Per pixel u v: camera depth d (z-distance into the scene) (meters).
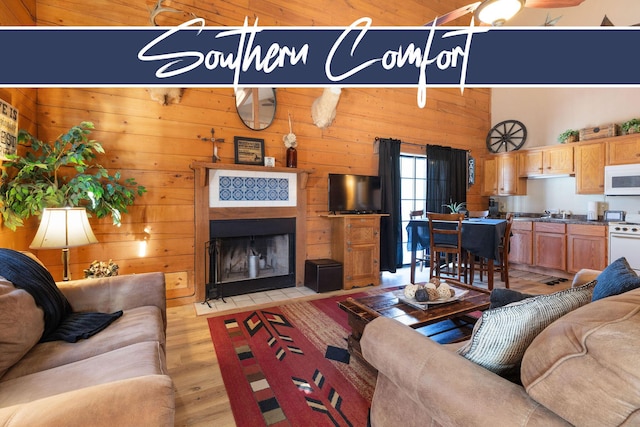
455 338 2.07
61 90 2.85
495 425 0.72
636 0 4.24
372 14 4.45
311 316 2.95
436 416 0.88
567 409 0.64
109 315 1.73
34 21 2.72
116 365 1.24
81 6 2.91
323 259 4.09
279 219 3.80
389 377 1.06
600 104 4.62
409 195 5.34
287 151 3.80
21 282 1.49
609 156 4.22
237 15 3.57
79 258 2.94
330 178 3.95
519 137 5.48
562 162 4.71
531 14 5.22
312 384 1.87
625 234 3.82
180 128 3.32
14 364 1.29
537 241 4.71
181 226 3.34
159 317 1.81
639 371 0.56
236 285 3.59
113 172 3.04
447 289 2.08
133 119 3.12
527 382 0.72
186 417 1.59
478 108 5.73
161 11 2.89
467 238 3.52
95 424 0.72
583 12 4.68
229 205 3.50
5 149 2.12
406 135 4.88
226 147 3.55
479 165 5.75
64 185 2.45
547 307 0.97
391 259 4.54
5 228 2.21
